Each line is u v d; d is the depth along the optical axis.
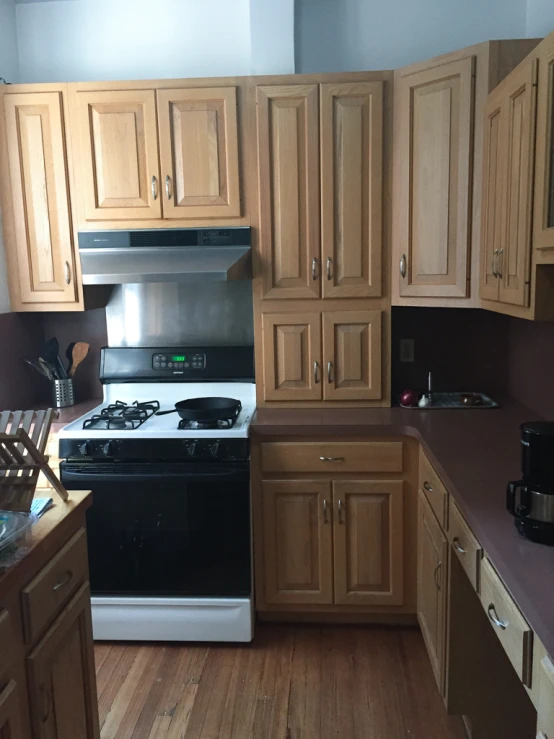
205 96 2.60
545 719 1.07
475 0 2.78
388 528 2.58
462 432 2.35
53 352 3.02
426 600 2.33
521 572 1.25
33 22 2.97
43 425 1.57
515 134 1.83
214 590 2.56
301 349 2.75
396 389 3.05
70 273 2.77
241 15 2.90
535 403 2.63
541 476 1.38
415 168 2.52
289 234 2.68
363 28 2.83
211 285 3.01
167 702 2.24
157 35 2.94
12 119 2.69
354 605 2.64
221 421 2.55
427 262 2.53
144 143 2.66
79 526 1.71
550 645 1.03
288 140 2.61
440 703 2.21
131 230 2.70
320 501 2.57
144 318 3.06
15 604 1.35
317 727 2.11
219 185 2.66
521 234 1.74
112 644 2.61
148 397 2.98
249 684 2.33
